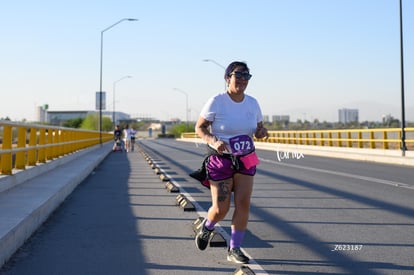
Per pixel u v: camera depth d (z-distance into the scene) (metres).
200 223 7.79
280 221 8.74
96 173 19.25
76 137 26.61
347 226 8.27
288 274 5.57
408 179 15.95
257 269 5.75
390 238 7.37
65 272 5.69
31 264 6.01
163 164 24.61
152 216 9.27
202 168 5.73
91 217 9.17
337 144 36.28
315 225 8.37
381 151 27.38
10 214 7.48
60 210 9.98
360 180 15.68
